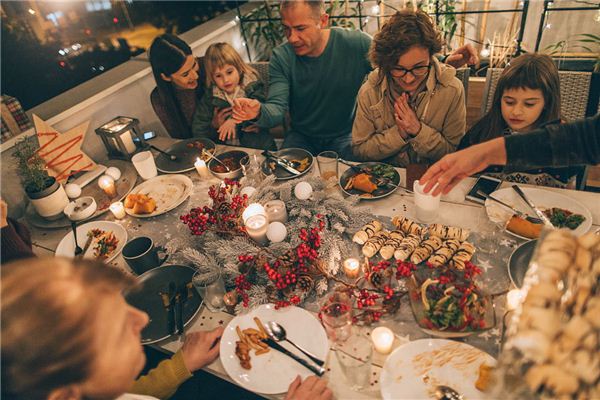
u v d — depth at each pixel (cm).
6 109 192
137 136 223
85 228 174
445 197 155
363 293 116
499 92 169
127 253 144
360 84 242
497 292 117
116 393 71
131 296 135
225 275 136
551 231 59
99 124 239
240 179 180
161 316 128
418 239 134
